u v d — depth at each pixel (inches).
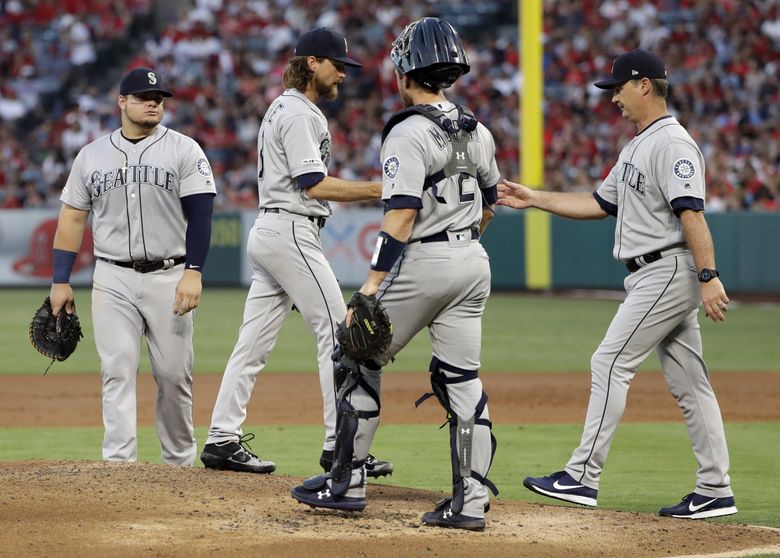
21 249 3440.0
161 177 867.4
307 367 1782.7
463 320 692.1
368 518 715.4
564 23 4072.3
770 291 2851.9
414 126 669.9
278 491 784.3
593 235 3127.5
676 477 974.4
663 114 804.0
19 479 788.6
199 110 3964.1
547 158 3548.2
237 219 3427.7
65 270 899.4
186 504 730.8
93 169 876.6
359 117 3826.3
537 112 3102.9
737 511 818.8
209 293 3238.2
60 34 4409.5
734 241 2896.2
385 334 660.7
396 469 997.2
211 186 882.1
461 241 684.7
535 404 1417.3
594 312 2706.7
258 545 639.1
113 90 4261.8
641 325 789.9
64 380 1614.2
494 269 3329.2
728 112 3582.7
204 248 876.0
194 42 4279.0
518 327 2378.2
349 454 697.0
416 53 684.7
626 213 807.1
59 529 660.1
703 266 761.6
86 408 1364.4
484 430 690.2
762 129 3454.7
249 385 885.2
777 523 798.5
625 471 1002.1
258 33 4328.3
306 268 853.8
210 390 1497.3
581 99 3762.3
